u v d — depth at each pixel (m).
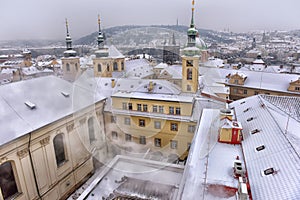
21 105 21.58
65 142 23.84
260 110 22.72
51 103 23.80
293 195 11.03
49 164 22.12
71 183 24.86
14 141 18.47
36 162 20.78
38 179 21.06
